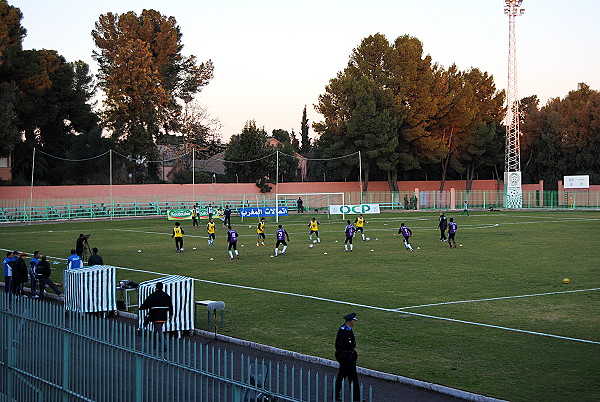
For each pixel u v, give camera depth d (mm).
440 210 78188
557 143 91375
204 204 74312
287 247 37000
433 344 14984
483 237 41750
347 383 11992
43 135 77875
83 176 79188
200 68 88312
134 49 77375
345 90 80875
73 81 79500
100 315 18562
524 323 17062
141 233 47594
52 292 22984
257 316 18375
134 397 9258
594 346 14688
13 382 11633
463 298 20719
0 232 49531
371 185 88062
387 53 81688
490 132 88062
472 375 12547
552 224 53375
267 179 82125
